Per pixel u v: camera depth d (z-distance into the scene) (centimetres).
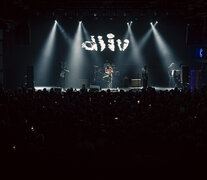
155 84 2677
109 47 2614
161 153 558
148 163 398
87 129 686
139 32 2602
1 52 2292
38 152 451
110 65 2547
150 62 2644
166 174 391
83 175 399
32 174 418
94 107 946
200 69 2467
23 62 2508
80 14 2294
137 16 2411
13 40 2388
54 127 786
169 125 767
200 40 1862
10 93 1352
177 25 2369
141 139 689
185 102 1026
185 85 2350
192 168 398
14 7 1631
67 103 1023
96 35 2602
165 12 1962
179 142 627
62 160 417
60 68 2508
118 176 390
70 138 690
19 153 455
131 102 1104
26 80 2234
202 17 1928
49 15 2341
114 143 592
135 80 2595
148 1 1488
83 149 463
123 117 820
